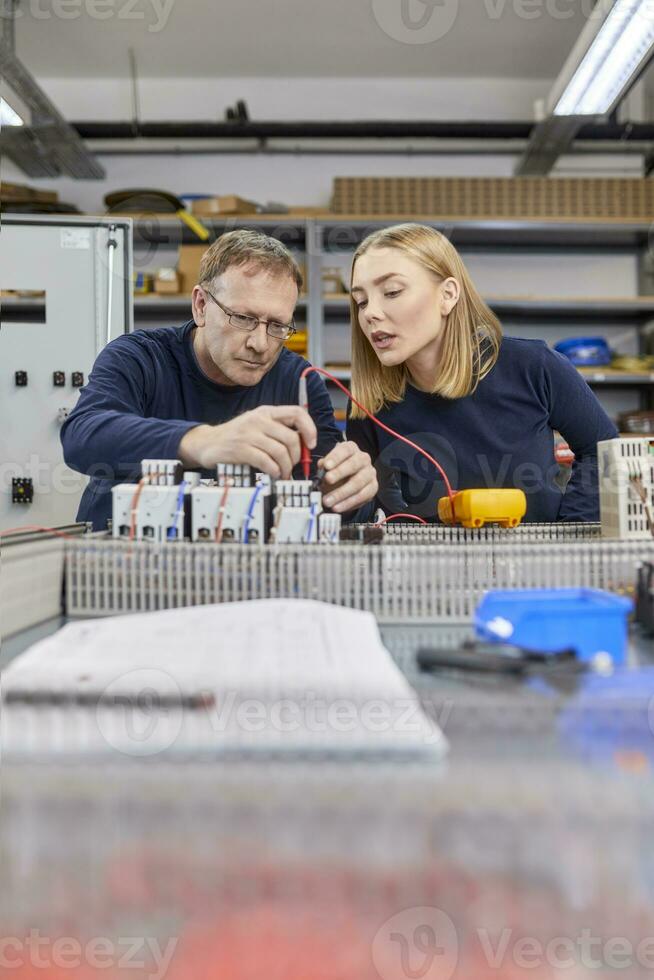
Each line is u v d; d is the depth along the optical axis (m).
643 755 0.33
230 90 3.72
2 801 0.32
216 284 1.19
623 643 0.48
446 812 0.32
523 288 3.72
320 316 3.10
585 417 1.31
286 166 3.77
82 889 0.32
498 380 1.29
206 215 3.07
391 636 0.56
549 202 3.17
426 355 1.27
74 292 2.05
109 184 3.73
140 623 0.51
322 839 0.32
